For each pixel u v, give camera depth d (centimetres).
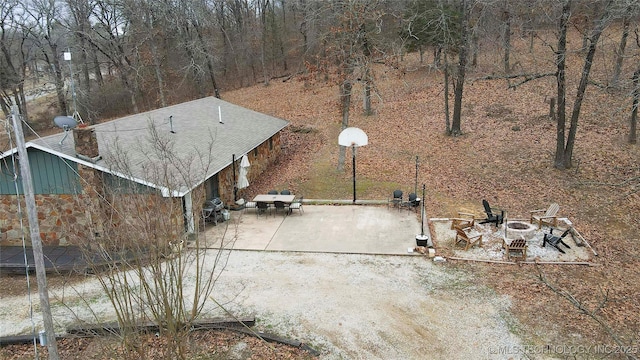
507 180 2009
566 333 1054
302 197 1891
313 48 4066
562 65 1912
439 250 1470
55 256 1462
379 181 2147
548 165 2083
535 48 3719
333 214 1806
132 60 4266
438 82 3662
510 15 2819
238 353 1023
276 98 4081
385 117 3189
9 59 3806
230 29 5022
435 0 3178
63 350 1043
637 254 1397
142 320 873
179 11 3700
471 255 1430
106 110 4312
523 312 1137
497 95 3162
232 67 4981
